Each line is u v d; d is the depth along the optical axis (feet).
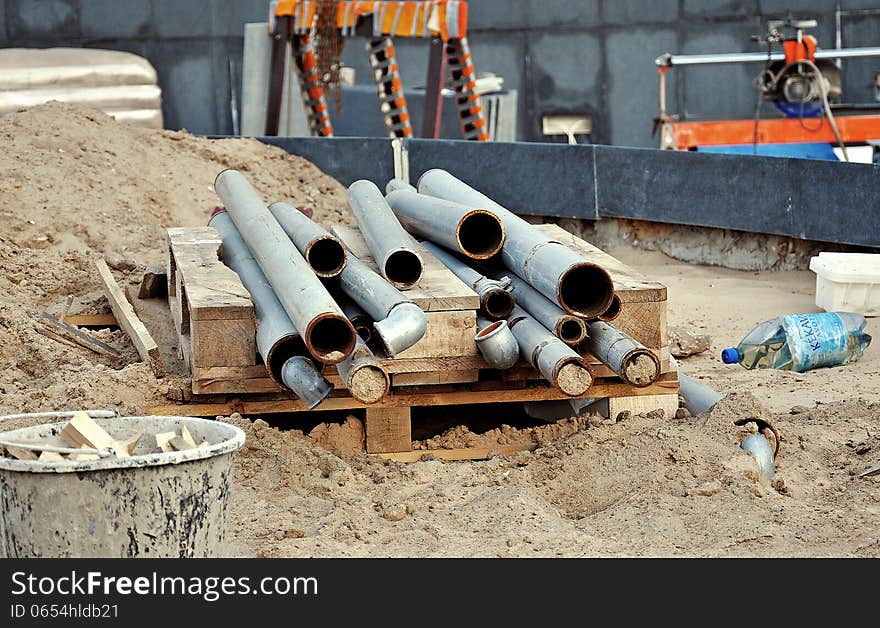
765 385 24.27
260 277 20.65
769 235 37.70
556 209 40.34
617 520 16.56
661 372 20.18
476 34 74.74
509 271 21.66
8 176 34.22
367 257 22.36
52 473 12.83
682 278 36.76
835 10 73.26
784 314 31.14
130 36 73.77
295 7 49.70
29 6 73.00
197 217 36.35
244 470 18.20
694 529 16.07
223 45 74.08
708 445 18.16
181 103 74.64
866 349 27.14
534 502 17.24
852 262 29.86
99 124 38.96
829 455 19.19
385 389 17.33
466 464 19.16
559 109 75.00
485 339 18.72
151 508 13.16
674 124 45.32
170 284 25.21
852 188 35.47
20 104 50.57
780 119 45.73
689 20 73.51
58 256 31.73
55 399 19.86
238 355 19.03
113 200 35.01
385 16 47.70
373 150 42.39
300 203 40.01
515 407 22.93
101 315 27.55
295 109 55.26
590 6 73.87
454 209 21.30
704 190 38.11
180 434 14.94
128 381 19.89
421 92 61.98
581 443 18.83
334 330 18.02
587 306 19.29
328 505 17.38
